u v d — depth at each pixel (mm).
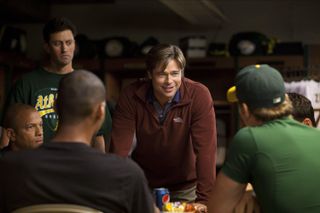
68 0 7191
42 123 2732
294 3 7109
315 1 7082
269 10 7145
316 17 7074
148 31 7332
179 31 7281
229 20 7219
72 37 2834
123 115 2693
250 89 1757
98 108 1632
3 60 5945
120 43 6652
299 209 1680
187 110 2633
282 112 1776
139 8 7344
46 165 1551
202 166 2574
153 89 2639
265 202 1735
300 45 6426
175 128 2664
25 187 1544
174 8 5965
